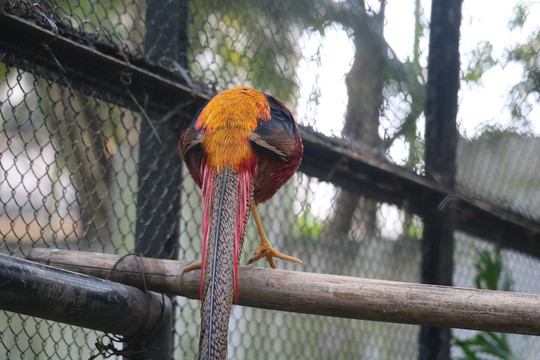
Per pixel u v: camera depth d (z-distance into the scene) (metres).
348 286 3.57
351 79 6.52
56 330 6.20
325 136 6.31
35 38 4.36
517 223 8.05
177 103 5.29
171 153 5.32
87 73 4.75
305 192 6.51
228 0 5.72
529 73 7.51
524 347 8.19
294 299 3.65
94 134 4.88
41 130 5.65
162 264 4.03
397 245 7.32
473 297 3.33
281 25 6.07
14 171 5.70
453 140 7.09
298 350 7.37
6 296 3.25
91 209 5.23
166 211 5.24
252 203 4.31
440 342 7.06
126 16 5.49
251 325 6.98
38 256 4.19
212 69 5.85
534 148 7.97
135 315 3.91
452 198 7.14
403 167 6.89
